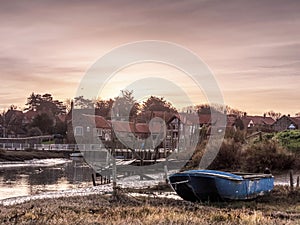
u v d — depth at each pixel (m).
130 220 12.42
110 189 29.44
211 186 20.36
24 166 62.22
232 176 20.56
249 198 21.39
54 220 12.39
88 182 39.69
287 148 35.28
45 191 32.44
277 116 98.00
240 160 32.94
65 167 60.34
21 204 20.16
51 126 97.25
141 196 23.06
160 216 13.44
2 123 106.38
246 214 15.18
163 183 29.03
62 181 41.12
